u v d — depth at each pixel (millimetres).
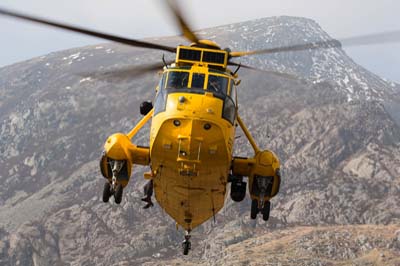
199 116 92250
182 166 93438
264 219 103188
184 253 120438
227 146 93750
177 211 108000
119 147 99062
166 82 97375
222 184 98000
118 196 100938
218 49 101375
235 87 99812
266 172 100812
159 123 93312
